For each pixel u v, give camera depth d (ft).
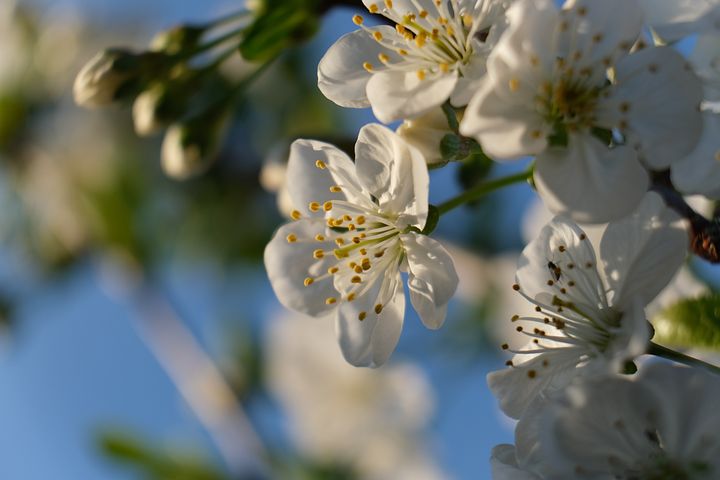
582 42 1.03
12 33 1.70
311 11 1.22
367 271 1.11
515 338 1.44
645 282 1.05
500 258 1.45
